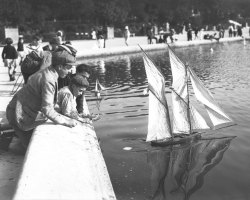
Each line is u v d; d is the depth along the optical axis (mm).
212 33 72188
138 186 8867
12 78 18328
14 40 44562
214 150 11328
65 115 8117
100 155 7352
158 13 82312
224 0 110312
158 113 12156
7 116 7375
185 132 12859
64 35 49375
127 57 39281
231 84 23062
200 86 13406
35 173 5598
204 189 8789
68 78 8438
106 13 64500
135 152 11102
